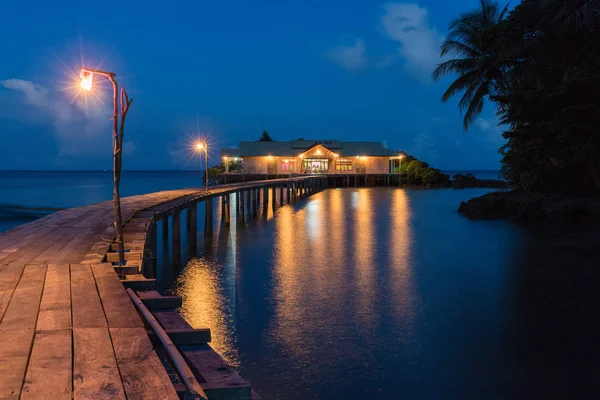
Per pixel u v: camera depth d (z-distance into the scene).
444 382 6.77
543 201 24.39
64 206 41.09
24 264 7.16
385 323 9.09
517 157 28.70
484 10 35.41
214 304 10.30
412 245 17.42
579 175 27.36
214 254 15.98
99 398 2.84
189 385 2.92
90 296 5.35
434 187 60.62
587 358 7.48
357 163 66.00
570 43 25.77
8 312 4.69
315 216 27.48
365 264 14.19
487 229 21.16
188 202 16.86
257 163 64.94
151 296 5.64
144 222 11.81
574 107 23.70
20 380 3.09
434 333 8.58
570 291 11.10
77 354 3.58
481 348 7.91
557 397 6.32
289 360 7.50
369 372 7.08
